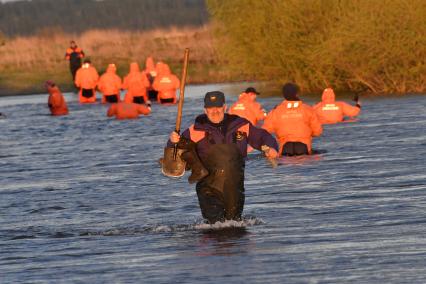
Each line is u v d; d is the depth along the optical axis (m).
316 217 30.22
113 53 151.00
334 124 61.84
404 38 87.25
